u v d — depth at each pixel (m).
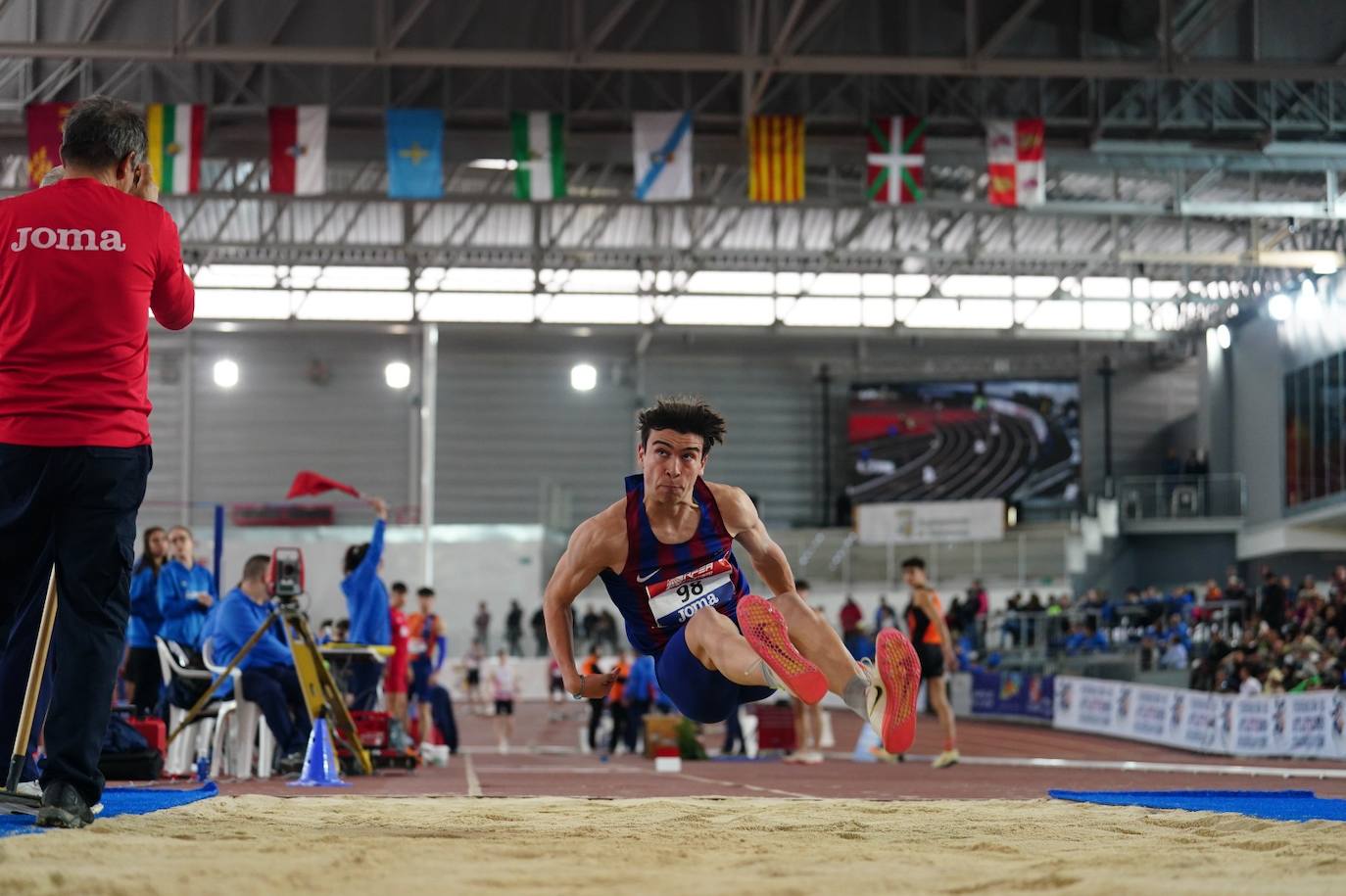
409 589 35.12
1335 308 30.06
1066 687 23.64
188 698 9.55
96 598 4.07
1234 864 3.34
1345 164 22.33
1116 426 37.47
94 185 4.17
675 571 4.73
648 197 19.92
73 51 17.31
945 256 28.91
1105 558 35.22
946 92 21.38
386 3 17.73
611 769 13.48
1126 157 21.88
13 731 4.32
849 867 3.19
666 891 2.67
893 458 37.38
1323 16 20.41
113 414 4.09
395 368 30.98
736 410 38.53
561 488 38.16
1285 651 20.53
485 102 21.08
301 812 4.95
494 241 31.77
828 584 36.00
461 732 25.22
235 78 20.81
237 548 35.16
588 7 20.48
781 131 20.17
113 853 3.18
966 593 33.12
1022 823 4.84
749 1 18.50
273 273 31.41
